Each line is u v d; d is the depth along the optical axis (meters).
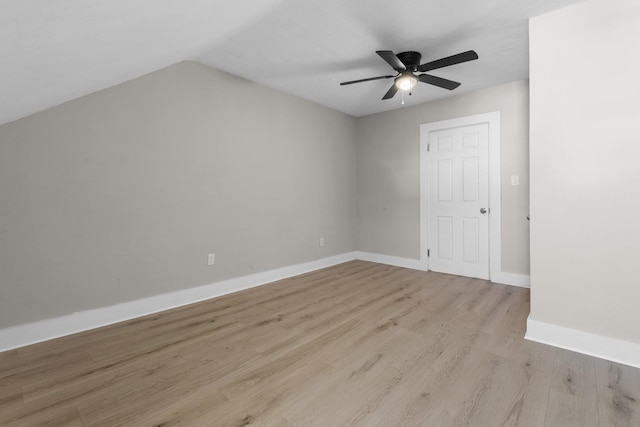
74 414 1.36
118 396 1.48
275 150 3.63
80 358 1.85
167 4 1.49
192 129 2.87
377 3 2.01
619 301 1.80
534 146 2.07
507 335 2.14
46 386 1.57
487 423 1.29
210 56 2.77
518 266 3.38
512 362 1.78
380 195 4.61
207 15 1.83
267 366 1.75
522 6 2.00
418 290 3.22
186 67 2.81
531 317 2.09
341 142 4.59
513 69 3.04
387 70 3.07
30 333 2.05
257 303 2.85
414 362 1.79
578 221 1.92
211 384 1.58
